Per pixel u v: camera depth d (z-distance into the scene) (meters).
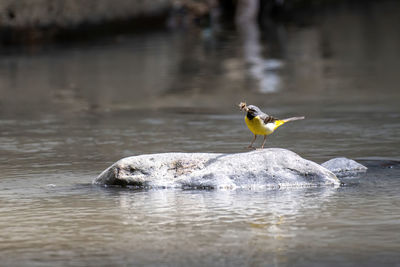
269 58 34.00
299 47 38.56
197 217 9.20
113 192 10.88
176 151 14.34
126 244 8.05
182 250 7.79
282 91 24.02
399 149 13.95
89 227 8.80
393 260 7.33
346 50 37.00
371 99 21.59
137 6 49.00
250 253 7.64
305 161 11.34
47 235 8.46
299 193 10.55
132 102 22.23
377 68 29.81
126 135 16.55
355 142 14.88
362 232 8.34
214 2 59.25
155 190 10.97
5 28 40.53
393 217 8.99
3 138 16.50
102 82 27.06
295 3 69.00
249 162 11.20
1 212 9.66
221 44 40.53
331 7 69.44
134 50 38.19
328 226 8.64
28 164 13.36
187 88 25.19
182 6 55.09
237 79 27.28
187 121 18.44
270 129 10.72
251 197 10.34
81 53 37.25
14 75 29.41
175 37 45.09
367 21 53.91
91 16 45.47
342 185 11.05
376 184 11.04
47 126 18.14
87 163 13.35
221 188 10.92
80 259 7.54
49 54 37.00
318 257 7.46
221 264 7.30
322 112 19.38
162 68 30.94
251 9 58.56
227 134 16.34
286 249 7.75
